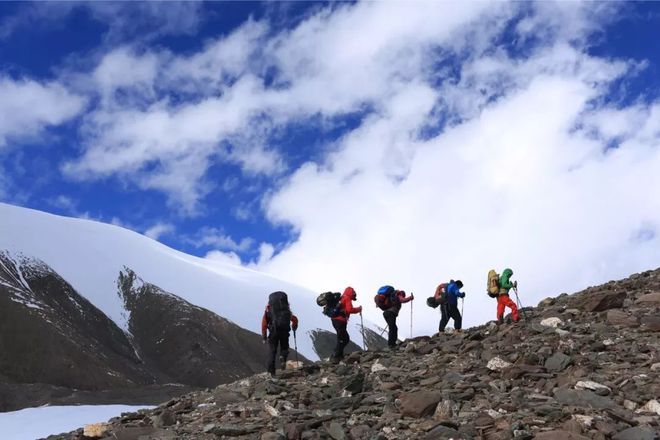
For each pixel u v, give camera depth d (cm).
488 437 862
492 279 1770
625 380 1032
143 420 1331
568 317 1598
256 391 1451
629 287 1859
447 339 1775
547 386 1063
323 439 983
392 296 1906
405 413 1028
